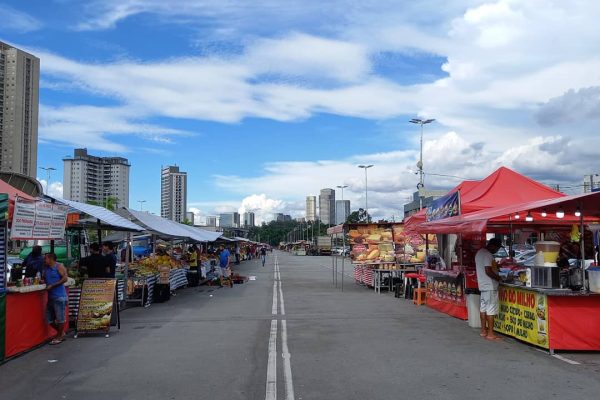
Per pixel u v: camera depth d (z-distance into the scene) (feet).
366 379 22.72
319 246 293.64
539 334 28.63
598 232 43.78
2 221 26.17
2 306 26.35
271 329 36.88
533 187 45.06
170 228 69.41
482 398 19.77
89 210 42.52
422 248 72.43
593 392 20.49
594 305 27.68
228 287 77.05
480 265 32.68
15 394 20.89
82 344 31.65
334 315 44.24
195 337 33.83
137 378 23.27
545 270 28.48
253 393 20.74
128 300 51.96
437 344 30.73
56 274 31.96
